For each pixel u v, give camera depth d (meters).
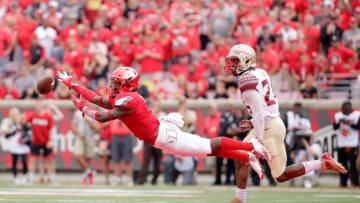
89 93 23.05
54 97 54.59
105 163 48.28
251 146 22.95
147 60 54.59
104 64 54.75
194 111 50.28
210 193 36.91
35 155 49.22
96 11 64.12
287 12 56.97
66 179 52.72
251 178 46.81
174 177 47.84
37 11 62.34
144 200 30.94
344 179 44.75
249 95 23.22
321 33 54.69
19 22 62.31
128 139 47.62
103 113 22.34
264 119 23.72
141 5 62.34
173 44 56.66
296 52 52.28
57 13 63.84
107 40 57.78
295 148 45.69
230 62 23.72
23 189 39.94
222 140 22.89
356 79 51.34
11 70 60.16
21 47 61.06
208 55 55.16
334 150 47.94
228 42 55.03
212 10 59.44
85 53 54.94
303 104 48.66
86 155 48.69
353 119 45.03
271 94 23.88
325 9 57.12
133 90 23.17
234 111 49.47
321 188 43.28
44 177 53.09
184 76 52.69
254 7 58.16
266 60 52.09
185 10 58.09
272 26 56.53
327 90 51.09
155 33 55.50
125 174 52.62
